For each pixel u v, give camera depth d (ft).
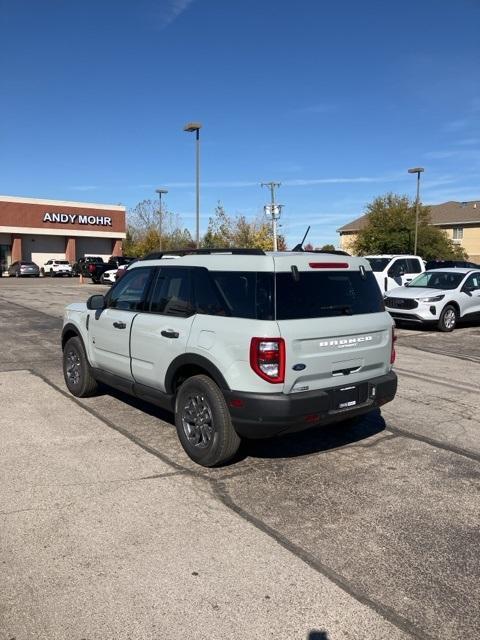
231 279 15.31
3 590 10.03
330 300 15.42
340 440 18.22
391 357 17.08
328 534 12.17
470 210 196.95
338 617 9.43
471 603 9.86
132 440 17.85
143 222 213.05
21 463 15.87
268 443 17.83
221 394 15.16
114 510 13.09
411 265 59.21
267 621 9.30
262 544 11.70
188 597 9.89
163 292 17.57
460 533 12.30
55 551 11.32
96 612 9.46
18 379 26.20
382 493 14.26
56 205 167.73
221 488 14.39
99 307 20.53
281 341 14.06
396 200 161.89
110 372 20.20
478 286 48.80
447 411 21.88
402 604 9.80
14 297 75.51
